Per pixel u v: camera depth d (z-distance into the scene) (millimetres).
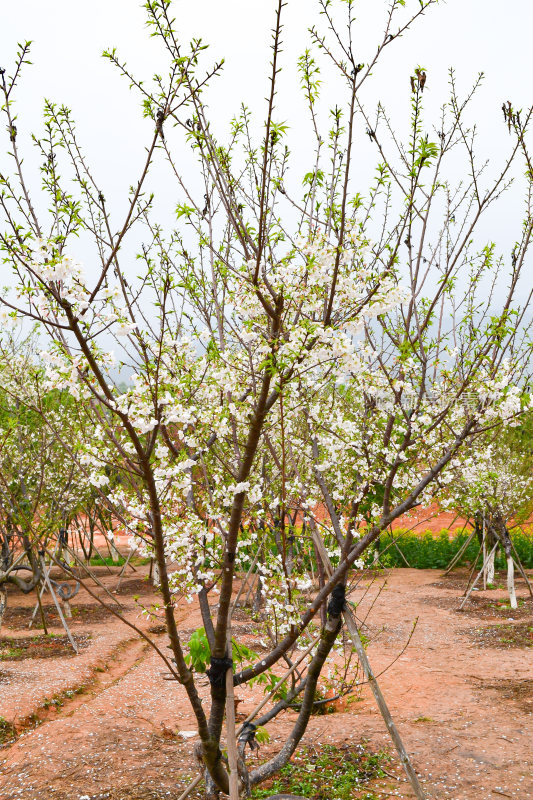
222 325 4832
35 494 12727
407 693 8594
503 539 15055
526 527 22328
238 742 5195
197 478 4922
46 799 5672
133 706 8273
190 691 4227
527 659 10328
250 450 4051
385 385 4910
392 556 21750
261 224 3697
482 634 12188
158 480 4234
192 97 3580
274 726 7465
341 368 4070
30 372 4746
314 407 5285
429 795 5691
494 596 16297
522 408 4426
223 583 4242
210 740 4406
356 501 5293
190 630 12812
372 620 13484
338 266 3975
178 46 3438
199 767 5449
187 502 4738
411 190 4449
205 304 5051
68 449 4039
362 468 5172
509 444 15219
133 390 3527
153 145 3381
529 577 19359
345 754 6590
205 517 4750
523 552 21016
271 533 4965
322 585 6238
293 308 4125
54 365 3512
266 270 4070
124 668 10680
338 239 4129
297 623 4801
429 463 5176
